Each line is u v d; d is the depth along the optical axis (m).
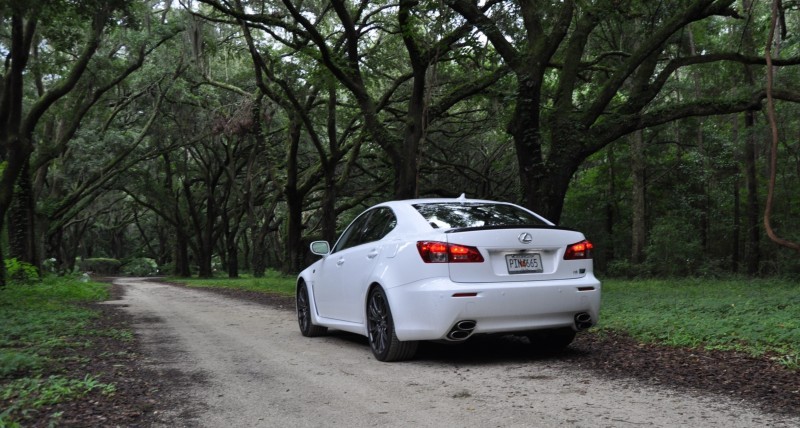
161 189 37.97
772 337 5.66
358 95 14.91
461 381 4.69
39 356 5.85
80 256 71.81
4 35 17.91
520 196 13.34
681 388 4.25
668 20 13.47
